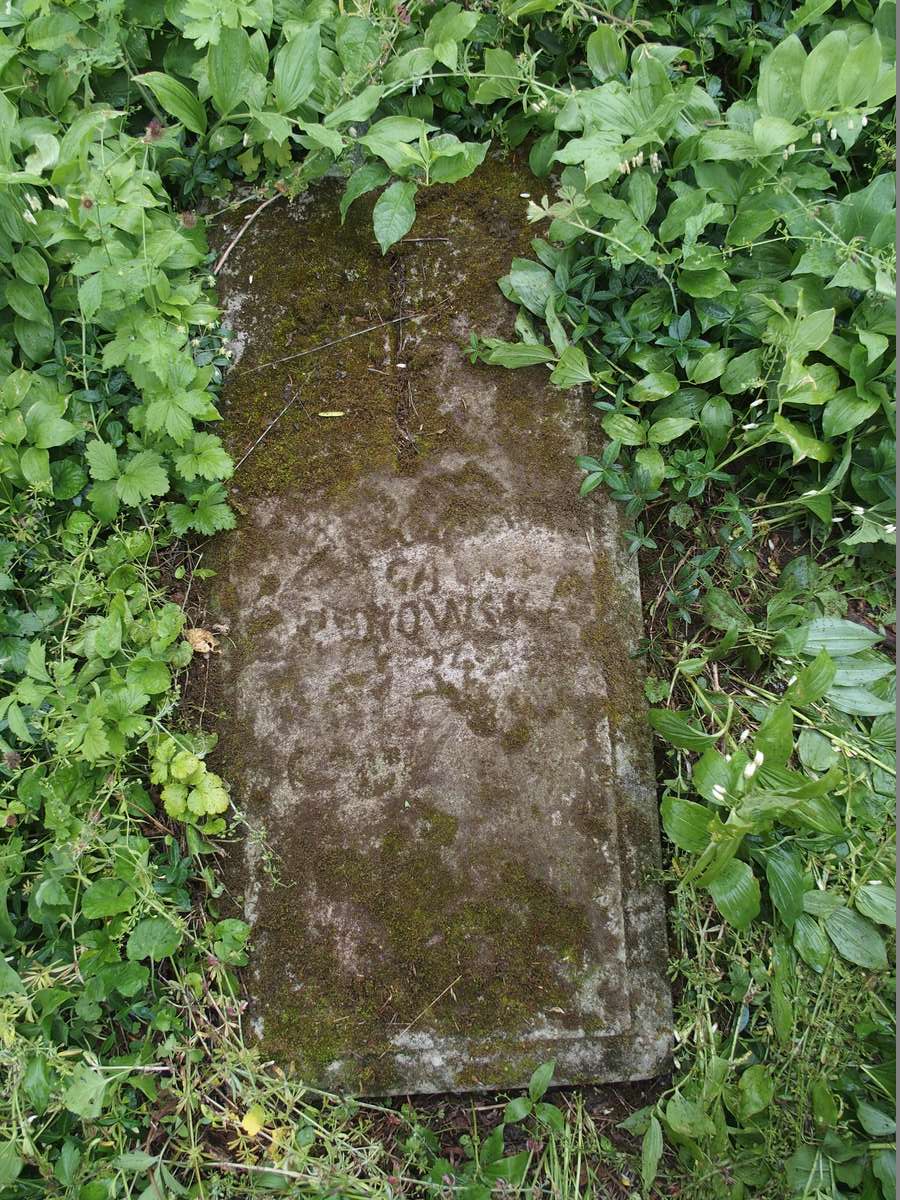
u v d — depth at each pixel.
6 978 1.46
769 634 1.65
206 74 1.72
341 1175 1.45
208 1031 1.51
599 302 1.73
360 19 1.73
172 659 1.62
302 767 1.59
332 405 1.71
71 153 1.64
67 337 1.73
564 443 1.69
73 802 1.55
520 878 1.55
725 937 1.56
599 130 1.64
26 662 1.64
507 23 1.79
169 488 1.70
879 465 1.65
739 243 1.64
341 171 1.79
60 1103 1.44
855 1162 1.44
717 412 1.66
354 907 1.55
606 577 1.65
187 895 1.56
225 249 1.77
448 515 1.66
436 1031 1.52
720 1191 1.45
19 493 1.67
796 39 1.62
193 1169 1.50
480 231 1.76
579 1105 1.53
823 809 1.45
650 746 1.61
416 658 1.62
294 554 1.66
